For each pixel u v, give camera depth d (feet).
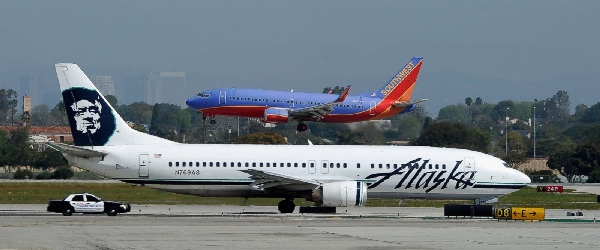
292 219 653.71
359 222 638.53
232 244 489.67
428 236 546.67
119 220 628.28
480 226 621.31
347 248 481.05
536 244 513.04
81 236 520.42
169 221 622.54
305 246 485.97
